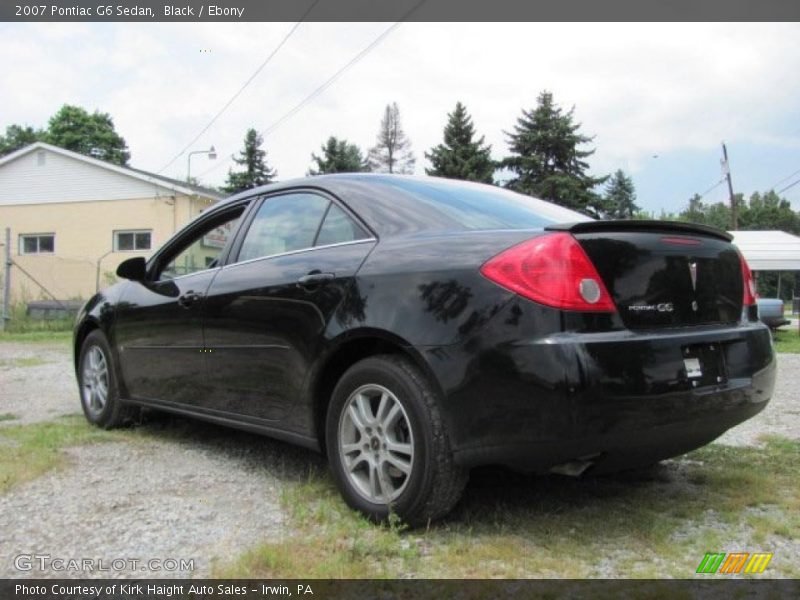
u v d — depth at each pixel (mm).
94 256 22406
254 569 2416
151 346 4305
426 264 2762
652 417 2469
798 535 2766
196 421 5012
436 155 48875
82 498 3205
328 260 3180
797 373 7977
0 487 3322
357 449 2928
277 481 3500
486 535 2725
